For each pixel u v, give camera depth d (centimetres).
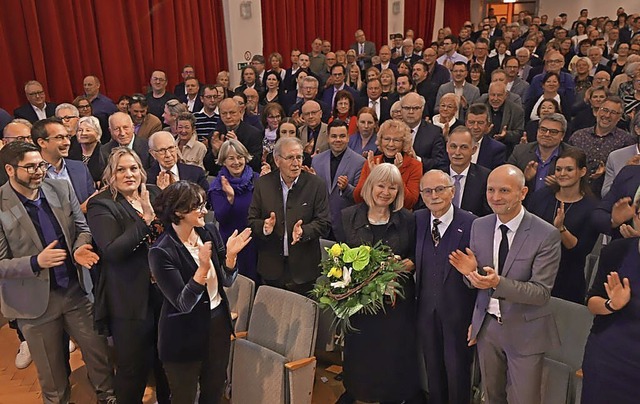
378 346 275
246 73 748
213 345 251
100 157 405
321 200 319
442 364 272
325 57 905
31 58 621
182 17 754
